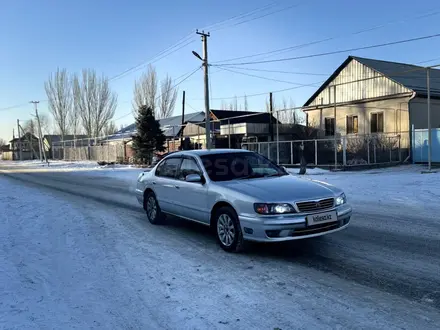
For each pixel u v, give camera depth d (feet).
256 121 151.02
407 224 24.16
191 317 11.87
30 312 12.42
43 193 46.83
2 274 16.15
